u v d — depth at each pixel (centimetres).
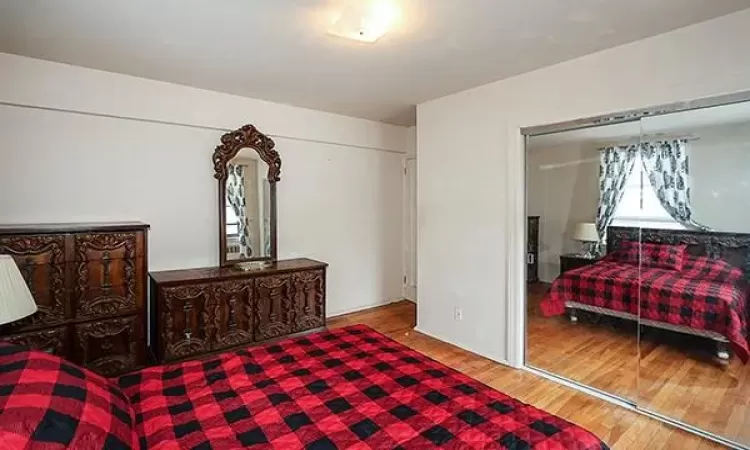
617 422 245
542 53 272
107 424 116
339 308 482
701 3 204
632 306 276
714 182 233
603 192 286
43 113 300
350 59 284
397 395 156
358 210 495
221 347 332
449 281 382
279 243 428
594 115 274
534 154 321
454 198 374
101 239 283
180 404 149
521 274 324
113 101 321
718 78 222
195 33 242
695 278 245
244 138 383
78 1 203
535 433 129
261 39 249
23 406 102
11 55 280
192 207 370
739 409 227
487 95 341
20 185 293
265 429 133
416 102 403
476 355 354
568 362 307
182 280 313
